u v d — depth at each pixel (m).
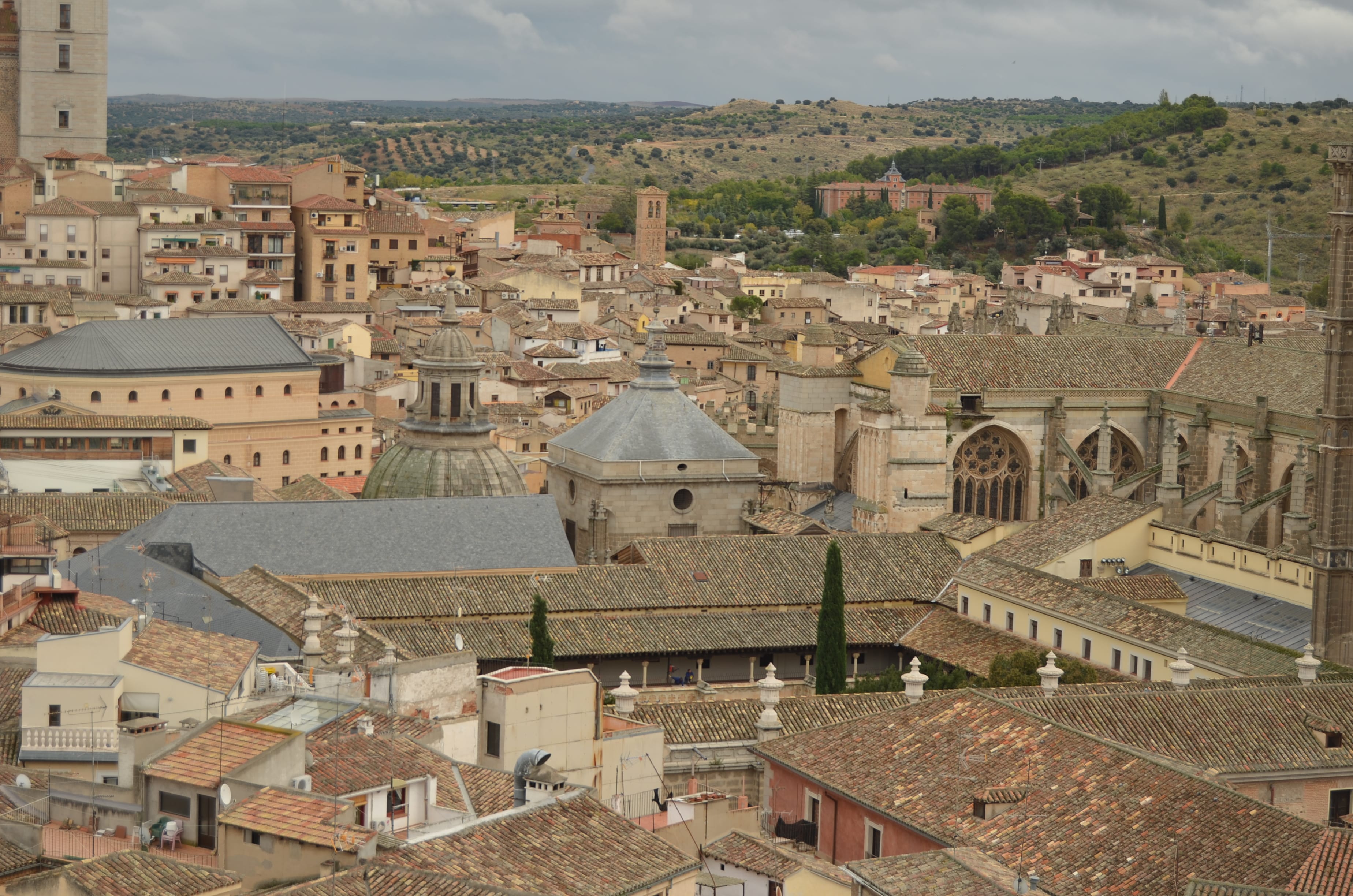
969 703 100.50
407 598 141.00
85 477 191.25
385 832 74.62
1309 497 169.38
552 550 150.62
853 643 147.50
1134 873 81.62
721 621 146.75
